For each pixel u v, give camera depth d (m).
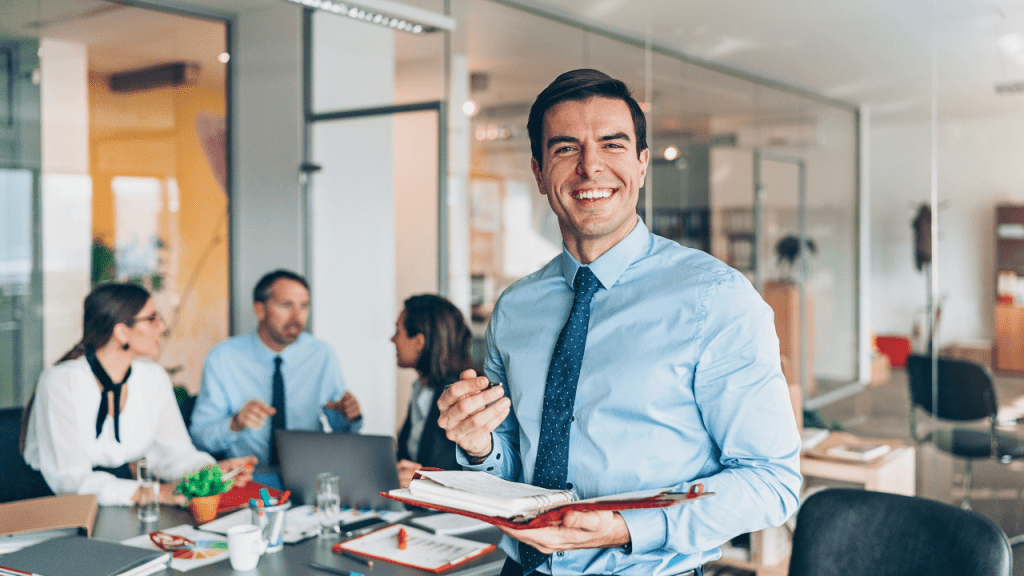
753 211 5.52
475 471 1.20
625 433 1.16
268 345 3.40
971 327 3.60
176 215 4.47
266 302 3.29
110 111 4.24
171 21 4.41
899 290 4.07
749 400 1.09
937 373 3.73
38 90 4.01
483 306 4.41
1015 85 3.47
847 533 1.77
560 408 1.21
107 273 4.25
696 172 5.62
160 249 4.41
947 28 3.73
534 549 1.22
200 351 4.57
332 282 4.32
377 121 4.13
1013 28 3.47
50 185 4.07
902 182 4.04
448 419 1.16
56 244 4.09
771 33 4.87
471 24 4.44
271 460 3.20
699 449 1.15
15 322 3.98
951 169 3.71
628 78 5.19
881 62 4.20
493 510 0.99
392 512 2.34
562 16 4.79
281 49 4.41
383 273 4.14
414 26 3.59
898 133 4.07
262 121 4.52
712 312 1.13
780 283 5.23
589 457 1.18
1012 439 3.44
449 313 2.80
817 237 4.95
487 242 4.42
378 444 2.31
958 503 3.60
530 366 1.29
